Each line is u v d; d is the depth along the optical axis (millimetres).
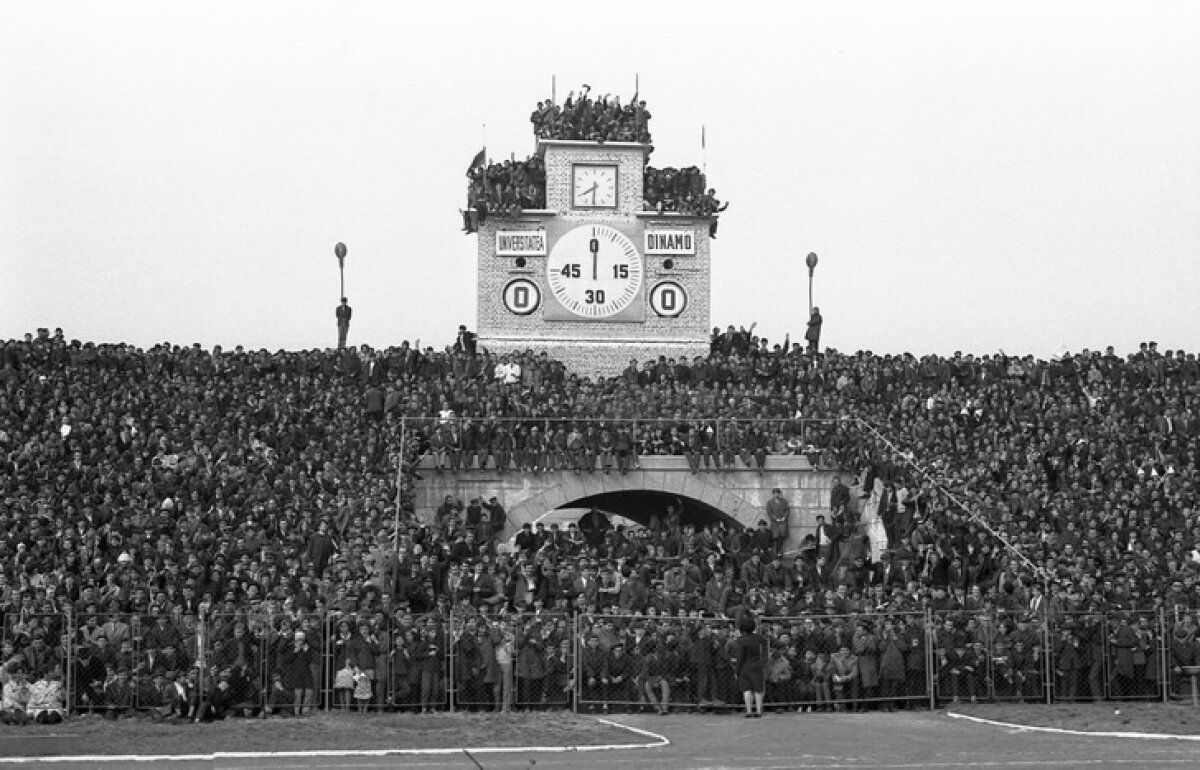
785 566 53688
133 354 64812
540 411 63375
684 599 47750
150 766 32031
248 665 40219
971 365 67875
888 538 56000
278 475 55094
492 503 57469
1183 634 43156
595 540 59812
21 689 38312
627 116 74938
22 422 57656
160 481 53469
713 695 41531
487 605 48281
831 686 42281
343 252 73188
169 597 44688
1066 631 42906
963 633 42812
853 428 63156
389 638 41344
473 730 36625
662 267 74625
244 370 65188
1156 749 33688
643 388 66312
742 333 72375
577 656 41469
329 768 31641
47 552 47250
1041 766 31406
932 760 32344
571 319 74062
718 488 62156
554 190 74375
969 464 59875
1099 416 64375
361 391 64875
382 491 55000
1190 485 58312
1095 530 53719
